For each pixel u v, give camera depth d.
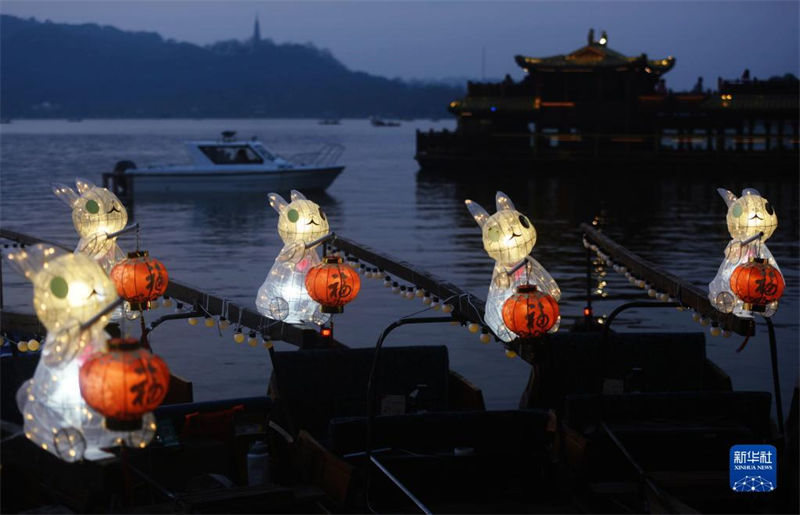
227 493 7.80
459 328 18.52
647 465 9.22
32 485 8.01
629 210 45.94
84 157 96.31
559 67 68.12
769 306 9.77
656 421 9.43
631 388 10.93
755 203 10.73
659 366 11.03
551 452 9.50
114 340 6.26
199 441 8.57
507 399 14.04
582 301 21.20
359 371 10.36
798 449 8.52
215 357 16.34
